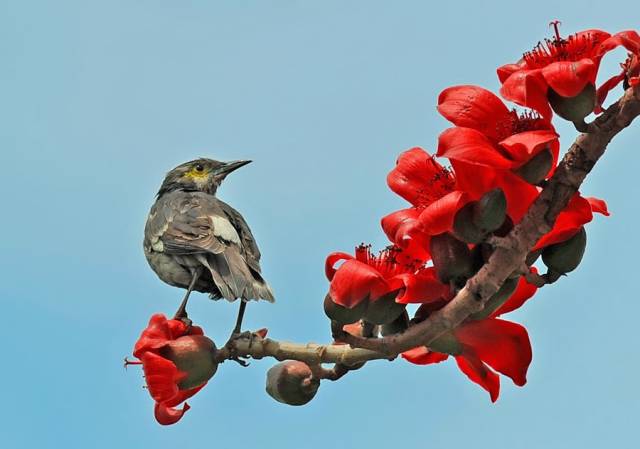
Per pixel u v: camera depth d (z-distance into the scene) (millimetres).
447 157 3857
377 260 4656
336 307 4426
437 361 5066
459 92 4121
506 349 4586
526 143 3789
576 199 4316
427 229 4184
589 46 4172
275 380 5035
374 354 4719
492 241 4211
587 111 3936
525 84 3895
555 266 4465
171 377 5043
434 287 4359
